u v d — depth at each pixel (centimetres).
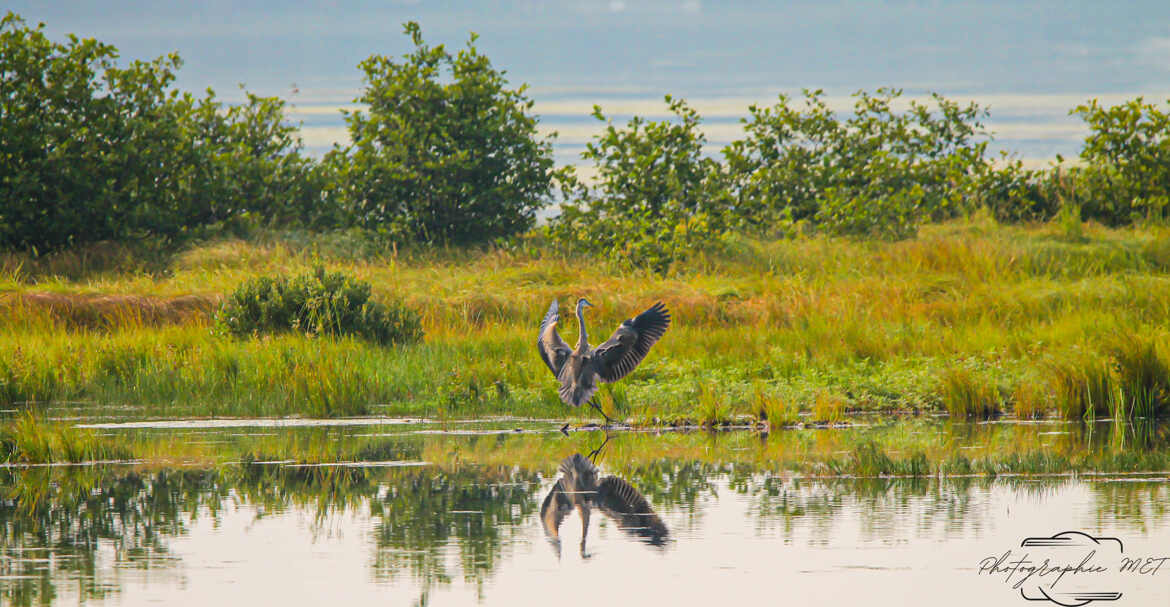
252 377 1797
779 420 1535
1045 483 1129
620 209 3209
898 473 1177
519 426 1538
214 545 900
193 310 2395
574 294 2509
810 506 1027
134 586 787
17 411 1675
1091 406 1591
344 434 1464
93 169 3159
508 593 771
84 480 1161
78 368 1872
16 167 3111
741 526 954
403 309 2231
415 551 880
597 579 801
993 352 1923
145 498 1074
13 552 881
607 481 1148
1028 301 2441
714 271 2888
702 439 1427
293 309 2188
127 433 1465
